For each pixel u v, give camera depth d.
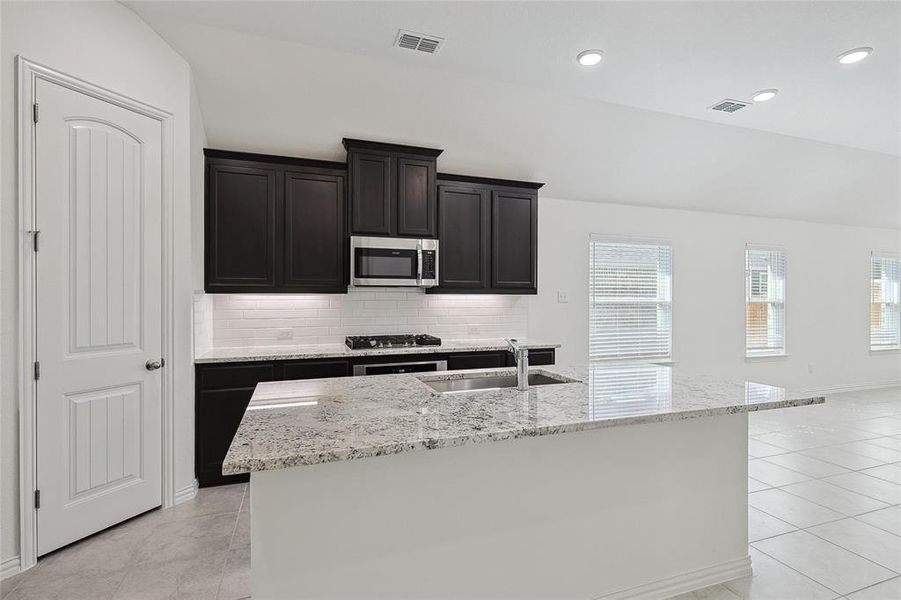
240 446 1.40
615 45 2.97
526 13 2.65
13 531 2.26
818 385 6.60
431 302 4.68
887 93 3.63
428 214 4.21
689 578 2.16
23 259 2.27
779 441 4.36
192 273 3.25
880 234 7.09
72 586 2.16
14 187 2.24
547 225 5.11
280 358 3.55
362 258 3.95
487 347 4.18
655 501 2.10
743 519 2.29
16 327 2.25
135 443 2.79
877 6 2.52
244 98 3.51
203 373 3.36
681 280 5.74
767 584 2.21
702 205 5.73
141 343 2.82
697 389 2.25
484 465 1.79
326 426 1.61
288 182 3.86
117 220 2.68
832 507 3.01
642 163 4.86
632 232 5.48
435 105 3.81
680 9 2.58
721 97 3.72
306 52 3.17
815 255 6.60
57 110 2.40
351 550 1.61
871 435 4.55
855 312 6.88
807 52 3.02
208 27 2.89
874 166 5.62
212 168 3.66
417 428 1.59
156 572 2.28
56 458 2.41
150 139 2.87
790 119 4.18
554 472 1.91
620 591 2.04
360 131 3.95
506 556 1.83
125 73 2.71
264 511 1.52
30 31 2.28
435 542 1.72
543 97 3.88
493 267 4.55
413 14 2.70
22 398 2.27
